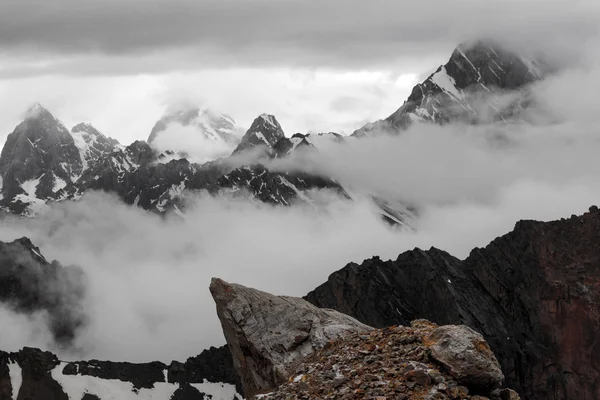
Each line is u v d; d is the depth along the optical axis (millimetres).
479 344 28828
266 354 36812
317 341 36656
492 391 28375
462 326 29953
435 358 28906
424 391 27734
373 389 28250
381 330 33219
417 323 33094
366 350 31484
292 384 31250
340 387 29375
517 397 28062
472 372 28047
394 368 29156
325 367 31531
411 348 30266
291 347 36812
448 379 28094
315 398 29281
